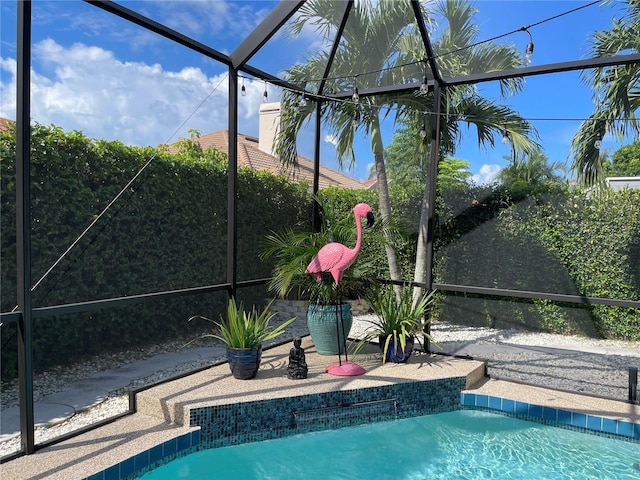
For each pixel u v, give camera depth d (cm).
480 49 604
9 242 386
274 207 743
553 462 330
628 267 589
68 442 302
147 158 528
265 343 578
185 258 581
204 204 606
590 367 502
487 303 675
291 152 685
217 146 1014
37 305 424
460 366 455
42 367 437
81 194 455
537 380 464
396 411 401
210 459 325
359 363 462
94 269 469
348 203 788
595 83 521
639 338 588
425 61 481
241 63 462
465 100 632
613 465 325
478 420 402
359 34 550
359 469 318
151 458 298
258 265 713
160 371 473
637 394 419
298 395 367
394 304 492
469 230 684
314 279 493
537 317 646
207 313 618
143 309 528
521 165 636
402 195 726
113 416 347
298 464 322
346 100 577
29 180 277
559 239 629
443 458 336
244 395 361
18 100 271
